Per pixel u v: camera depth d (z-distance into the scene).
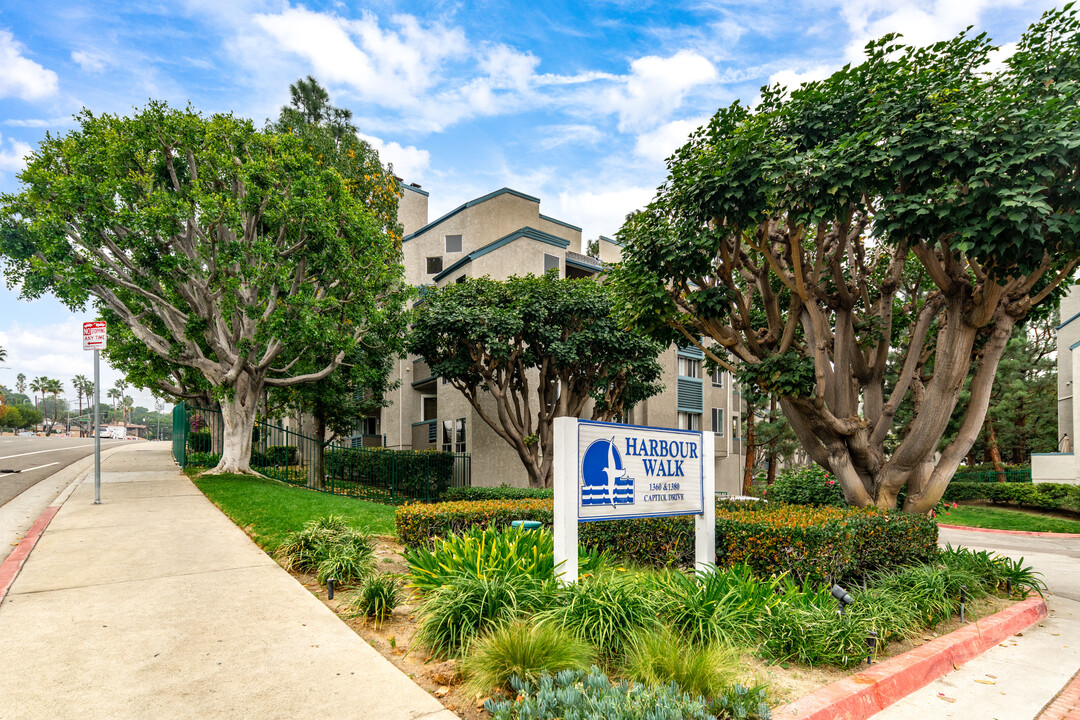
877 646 5.47
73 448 37.91
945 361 9.31
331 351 20.25
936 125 7.68
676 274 10.25
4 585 6.46
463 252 31.02
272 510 11.00
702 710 3.58
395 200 24.62
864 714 4.47
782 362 9.61
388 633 5.36
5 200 15.12
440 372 18.83
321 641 5.05
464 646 4.68
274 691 4.14
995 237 7.35
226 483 15.35
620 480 6.32
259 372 18.84
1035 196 7.11
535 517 8.52
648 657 4.29
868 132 8.16
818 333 9.45
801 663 5.04
